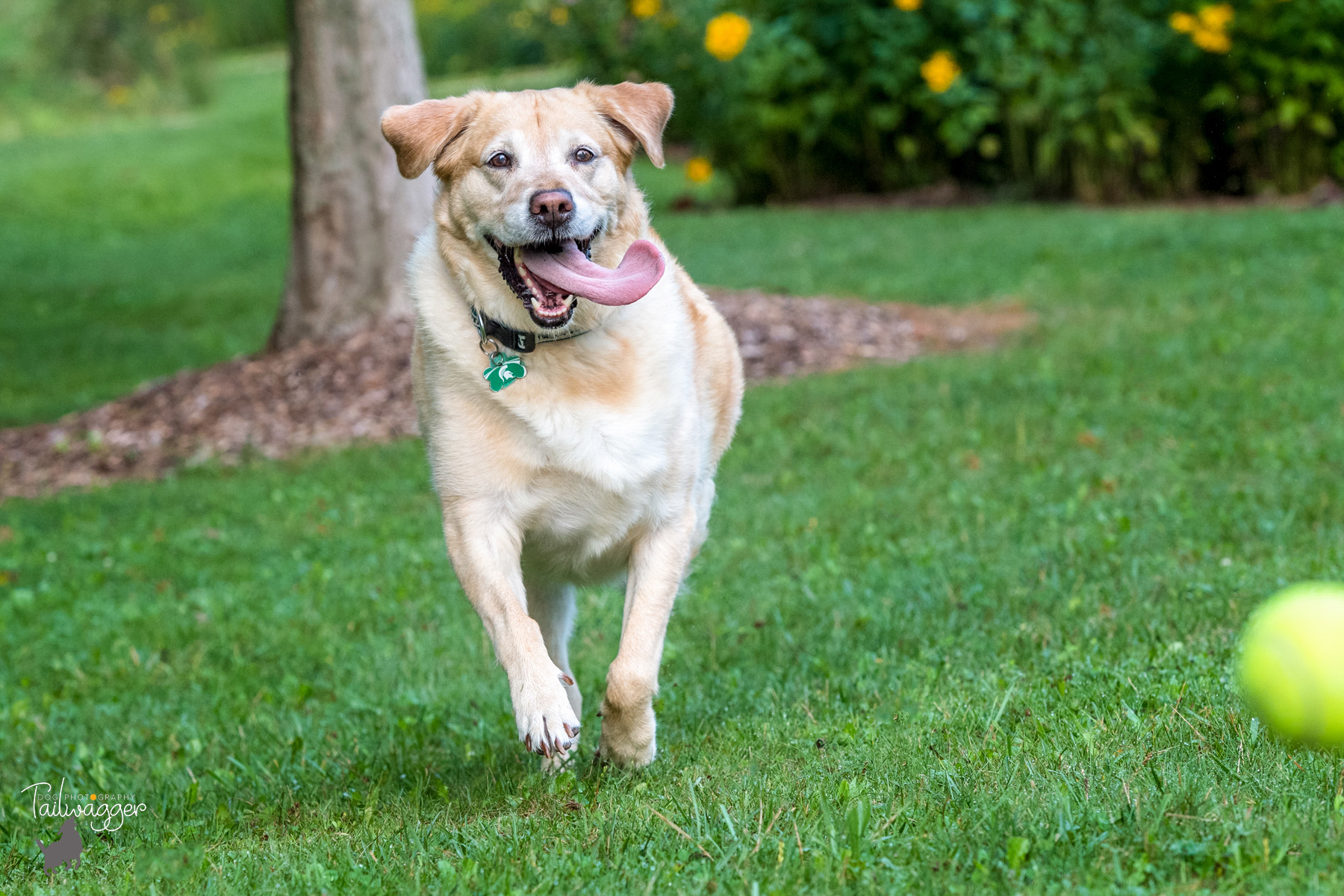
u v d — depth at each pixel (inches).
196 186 892.6
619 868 106.3
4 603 253.8
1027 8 601.3
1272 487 226.7
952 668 160.9
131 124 1151.6
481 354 140.3
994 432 289.1
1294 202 556.4
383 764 156.5
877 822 107.7
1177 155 594.9
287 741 172.4
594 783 136.2
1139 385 311.9
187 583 260.2
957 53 621.6
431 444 145.8
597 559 150.6
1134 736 122.6
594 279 131.7
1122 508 226.8
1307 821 98.3
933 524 235.5
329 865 117.4
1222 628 159.6
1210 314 374.3
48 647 229.9
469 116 147.4
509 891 103.7
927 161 655.8
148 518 305.0
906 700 148.2
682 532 147.3
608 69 665.6
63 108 1182.9
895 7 629.9
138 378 466.6
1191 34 568.7
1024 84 595.2
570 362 139.7
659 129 154.5
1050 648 163.0
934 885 95.8
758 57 636.1
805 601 205.6
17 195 865.5
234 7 1642.5
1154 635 160.7
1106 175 602.9
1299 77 547.8
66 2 1220.5
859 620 188.5
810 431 307.7
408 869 112.4
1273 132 571.8
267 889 112.5
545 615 159.5
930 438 289.9
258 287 624.1
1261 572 181.0
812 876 100.3
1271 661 118.0
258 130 1045.8
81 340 533.0
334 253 406.9
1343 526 201.6
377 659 204.5
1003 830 103.0
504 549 142.6
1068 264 468.1
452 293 144.9
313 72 398.0
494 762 151.2
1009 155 637.9
